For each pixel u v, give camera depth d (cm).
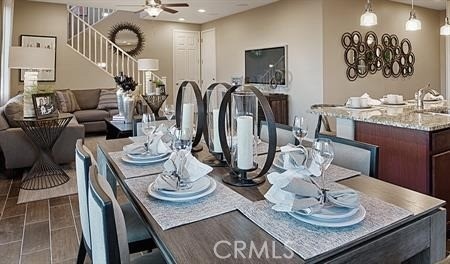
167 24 928
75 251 247
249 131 152
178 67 950
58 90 711
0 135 411
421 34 775
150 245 172
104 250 103
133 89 519
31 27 707
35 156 432
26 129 404
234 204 130
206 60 957
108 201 101
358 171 180
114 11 872
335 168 176
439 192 260
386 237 108
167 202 133
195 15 840
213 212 123
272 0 683
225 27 866
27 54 424
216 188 148
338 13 618
